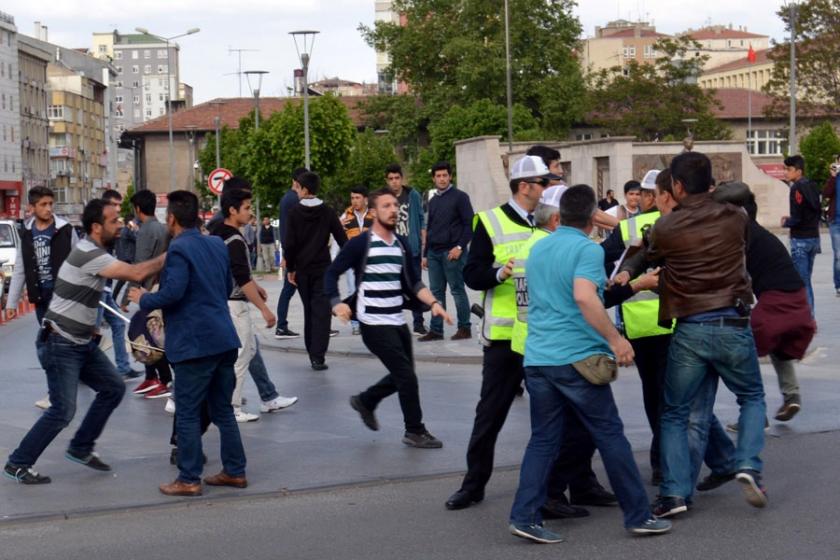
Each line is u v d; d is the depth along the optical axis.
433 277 16.50
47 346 8.62
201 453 8.29
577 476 7.72
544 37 79.12
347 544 6.98
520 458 9.13
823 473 8.32
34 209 11.80
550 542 6.85
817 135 75.00
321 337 14.47
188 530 7.40
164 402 12.49
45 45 122.94
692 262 7.17
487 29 79.44
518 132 71.31
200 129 107.62
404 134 81.25
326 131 47.22
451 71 82.31
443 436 10.12
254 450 9.70
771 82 82.62
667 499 7.23
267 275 41.00
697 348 7.18
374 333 9.59
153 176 110.12
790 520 7.16
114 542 7.17
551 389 6.85
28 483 8.64
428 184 72.88
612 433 6.83
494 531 7.17
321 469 8.94
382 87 120.38
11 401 12.80
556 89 77.38
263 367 11.52
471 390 12.58
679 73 77.62
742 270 7.25
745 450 7.28
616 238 8.05
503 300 7.65
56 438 10.49
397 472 8.80
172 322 8.14
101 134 139.88
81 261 8.57
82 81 127.81
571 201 6.82
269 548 6.95
